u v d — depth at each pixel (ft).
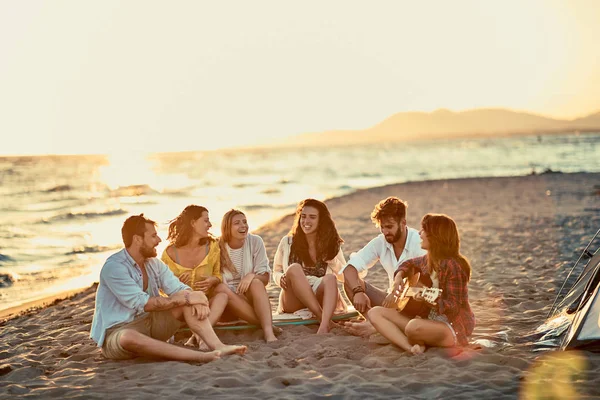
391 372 16.25
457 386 15.03
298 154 523.29
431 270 18.21
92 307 27.66
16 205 102.99
